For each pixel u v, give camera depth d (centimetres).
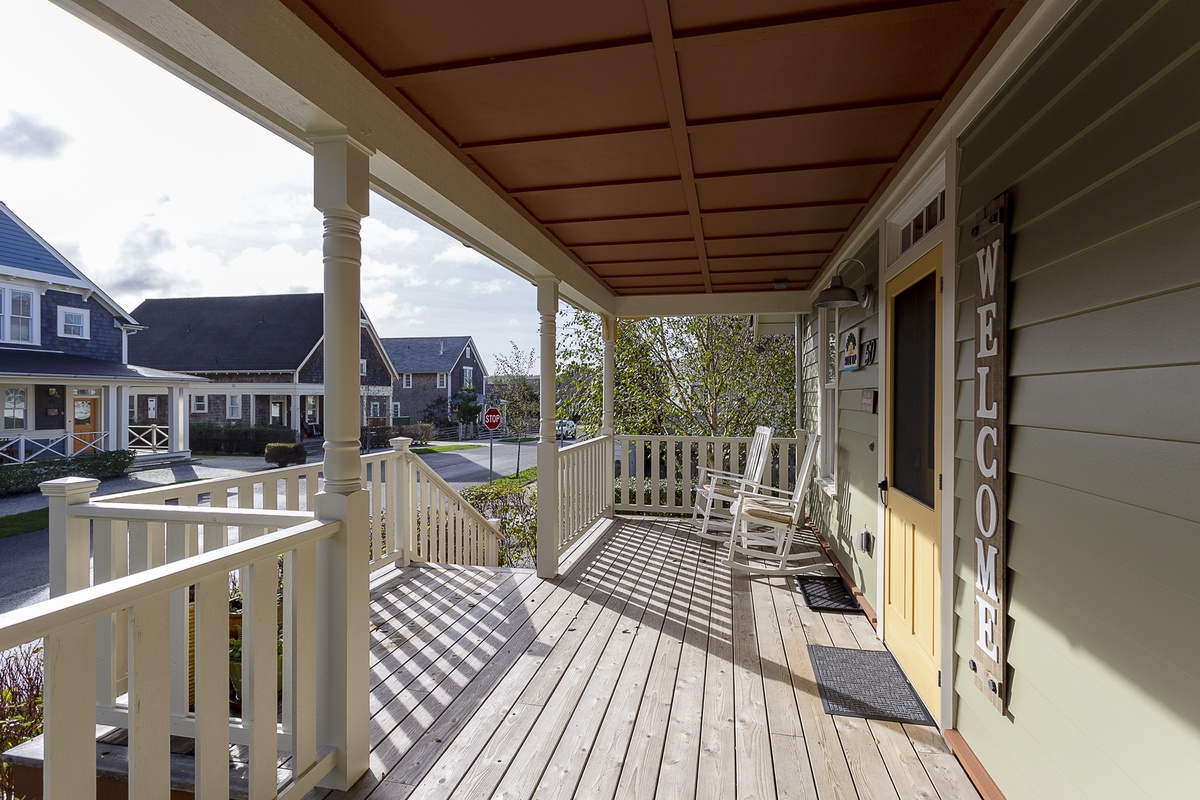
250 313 2411
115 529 219
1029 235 170
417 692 272
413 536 478
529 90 214
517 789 206
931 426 260
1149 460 122
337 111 189
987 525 195
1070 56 149
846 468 454
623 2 165
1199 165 108
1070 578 151
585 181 305
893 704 263
